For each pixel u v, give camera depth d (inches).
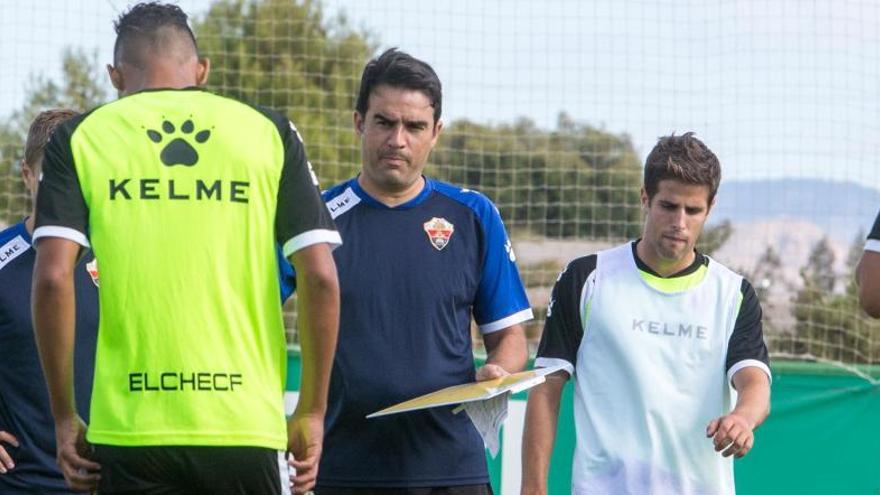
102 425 293.3
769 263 815.1
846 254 816.3
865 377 575.8
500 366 393.7
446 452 387.9
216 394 292.8
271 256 301.1
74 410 304.0
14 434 407.8
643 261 390.9
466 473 390.3
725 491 383.9
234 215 297.1
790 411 577.0
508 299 406.0
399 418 385.1
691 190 375.9
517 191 903.7
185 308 293.1
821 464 576.1
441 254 394.0
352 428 385.7
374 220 394.0
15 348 406.3
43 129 416.5
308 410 307.3
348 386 384.5
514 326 406.6
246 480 296.5
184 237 294.5
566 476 569.3
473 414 372.5
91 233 296.8
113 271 293.9
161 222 294.5
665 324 385.7
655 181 380.2
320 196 307.9
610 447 380.5
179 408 291.4
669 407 381.1
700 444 382.0
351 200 396.5
